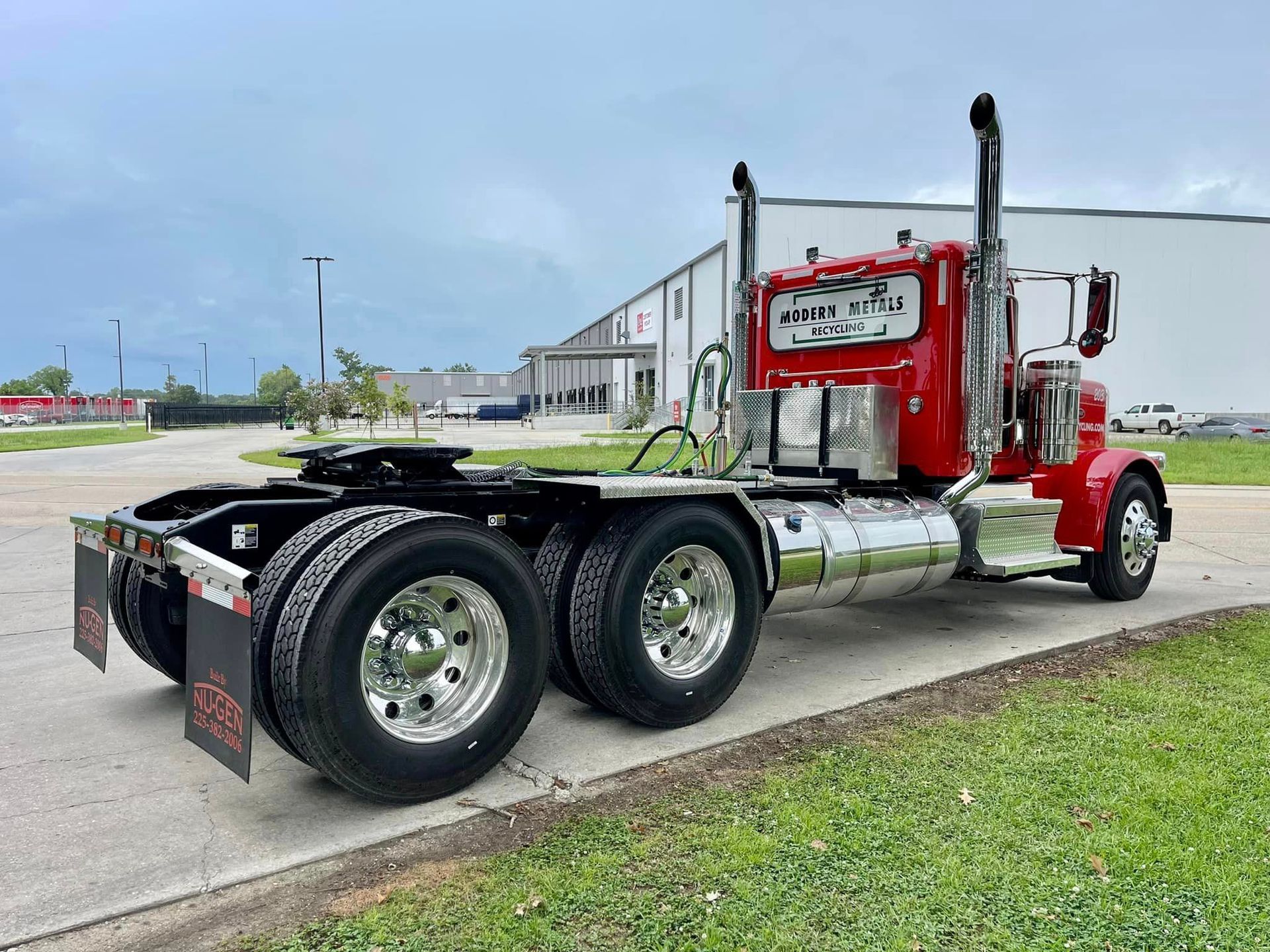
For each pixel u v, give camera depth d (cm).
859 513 523
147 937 248
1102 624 616
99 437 4122
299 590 304
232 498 441
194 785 353
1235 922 250
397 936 246
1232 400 4388
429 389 11669
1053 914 254
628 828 309
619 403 5772
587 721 427
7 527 1141
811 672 504
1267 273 4344
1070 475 671
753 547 446
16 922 253
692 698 410
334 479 437
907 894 265
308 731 296
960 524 578
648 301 5725
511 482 435
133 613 445
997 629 605
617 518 400
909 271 572
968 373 548
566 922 252
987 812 317
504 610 349
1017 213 4197
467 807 330
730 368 686
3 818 322
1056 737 391
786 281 648
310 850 296
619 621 382
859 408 546
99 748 394
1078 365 632
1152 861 282
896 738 394
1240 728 400
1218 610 659
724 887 270
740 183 664
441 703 344
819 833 303
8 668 522
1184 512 1333
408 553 318
